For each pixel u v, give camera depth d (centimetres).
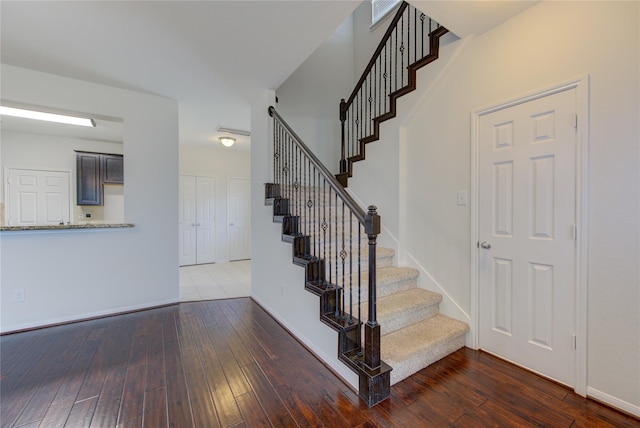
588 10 166
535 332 193
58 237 282
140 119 324
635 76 150
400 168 286
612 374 159
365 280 244
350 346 189
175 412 158
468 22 205
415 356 193
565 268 178
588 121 166
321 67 416
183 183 596
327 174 216
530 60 191
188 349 230
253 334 260
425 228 268
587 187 167
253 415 157
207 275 507
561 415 155
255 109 350
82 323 283
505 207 208
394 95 287
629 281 153
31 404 163
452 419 153
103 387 180
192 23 206
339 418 154
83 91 295
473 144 226
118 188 516
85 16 197
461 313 239
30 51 242
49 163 456
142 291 326
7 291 260
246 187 672
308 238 251
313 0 183
